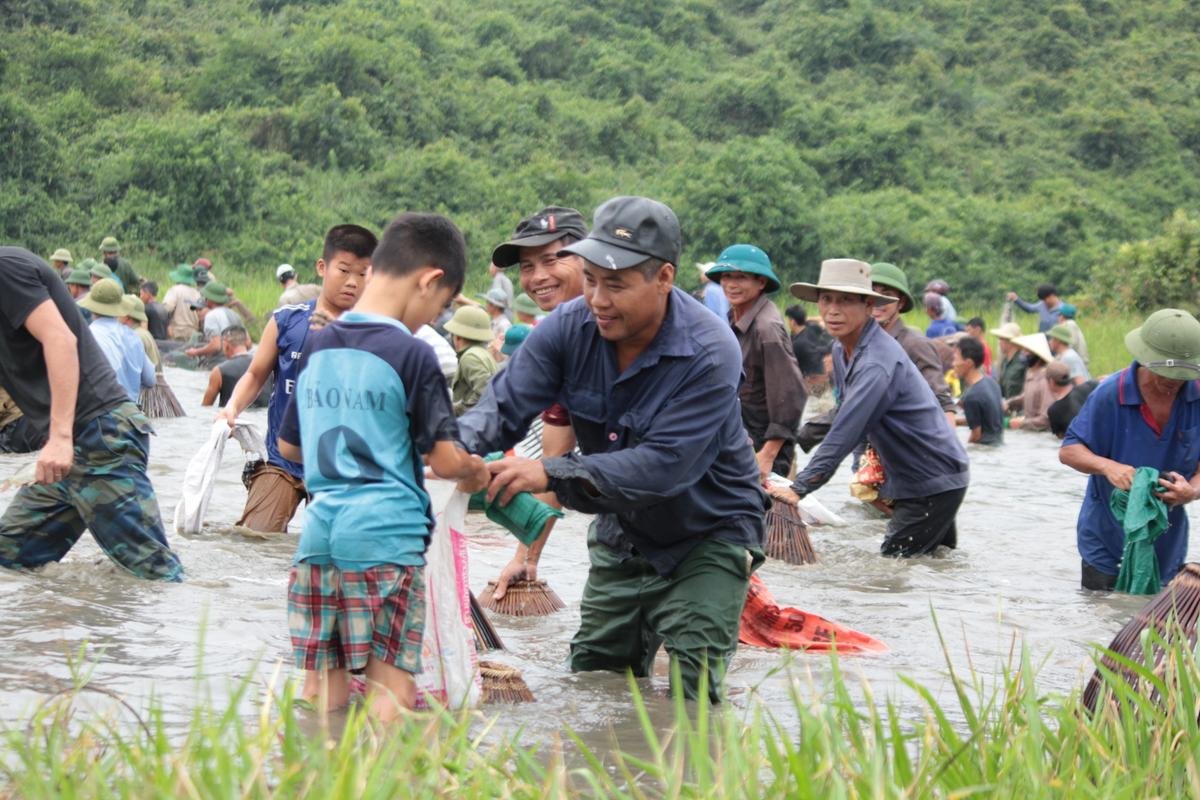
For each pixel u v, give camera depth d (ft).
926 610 21.66
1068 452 23.70
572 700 14.93
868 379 25.68
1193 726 11.26
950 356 61.52
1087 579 23.97
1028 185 176.24
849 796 9.48
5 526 19.33
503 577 20.01
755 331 26.81
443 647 13.73
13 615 16.65
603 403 14.78
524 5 201.05
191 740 9.51
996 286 143.43
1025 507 34.96
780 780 9.74
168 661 14.99
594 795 10.28
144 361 34.55
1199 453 23.16
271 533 24.16
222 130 128.77
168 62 162.09
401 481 13.00
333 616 12.96
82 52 146.10
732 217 135.85
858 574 24.91
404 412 13.00
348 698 13.34
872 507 32.78
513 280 130.82
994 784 10.17
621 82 184.24
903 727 13.89
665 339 14.46
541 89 169.78
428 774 9.64
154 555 19.52
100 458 19.21
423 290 13.44
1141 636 13.44
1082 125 190.29
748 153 141.28
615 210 14.05
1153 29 220.23
